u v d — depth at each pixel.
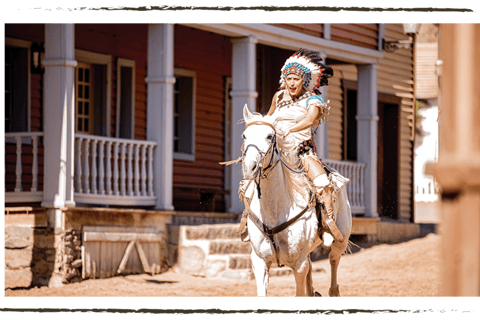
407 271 14.41
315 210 6.48
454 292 1.69
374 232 19.22
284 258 6.30
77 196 12.48
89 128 16.89
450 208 1.70
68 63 11.99
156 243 13.34
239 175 15.55
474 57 1.78
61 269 11.75
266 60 22.02
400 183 24.33
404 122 24.64
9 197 12.53
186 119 19.62
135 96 17.84
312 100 6.51
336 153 22.16
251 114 5.86
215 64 20.59
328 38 17.77
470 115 1.75
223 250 13.20
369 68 19.44
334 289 7.88
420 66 36.75
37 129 15.32
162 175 14.02
